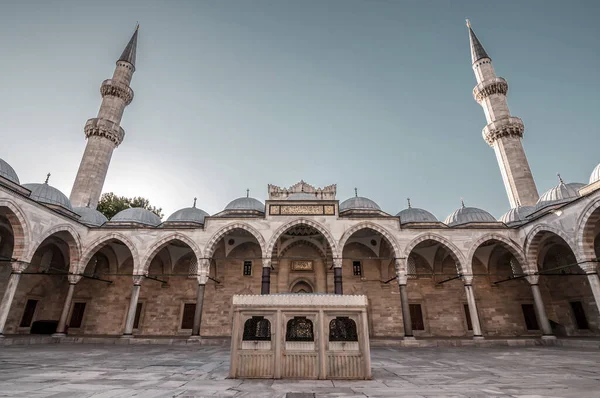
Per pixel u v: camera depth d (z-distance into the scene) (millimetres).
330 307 9930
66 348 18531
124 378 9438
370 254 30422
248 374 9453
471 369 11453
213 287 29281
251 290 29062
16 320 25156
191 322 28547
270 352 9625
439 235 25125
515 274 29359
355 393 7492
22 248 20141
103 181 35250
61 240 27078
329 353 9500
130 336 23172
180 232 25469
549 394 7309
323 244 29641
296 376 9375
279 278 29156
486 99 38688
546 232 23266
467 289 23859
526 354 16172
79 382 8711
